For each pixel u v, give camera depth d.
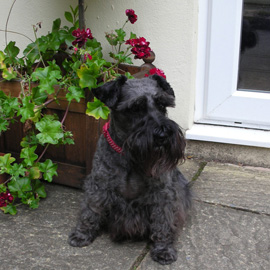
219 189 1.23
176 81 1.37
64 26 1.36
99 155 0.99
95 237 1.04
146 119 0.89
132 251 1.00
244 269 0.92
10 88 1.21
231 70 1.35
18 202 1.19
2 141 1.30
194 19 1.30
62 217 1.12
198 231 1.05
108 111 1.08
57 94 1.15
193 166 1.37
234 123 1.41
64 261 0.95
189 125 1.40
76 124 1.18
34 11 1.49
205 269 0.93
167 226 0.98
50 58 1.38
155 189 0.97
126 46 1.40
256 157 1.36
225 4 1.30
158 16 1.34
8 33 1.55
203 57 1.37
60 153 1.24
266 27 1.31
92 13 1.41
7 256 0.97
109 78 1.14
